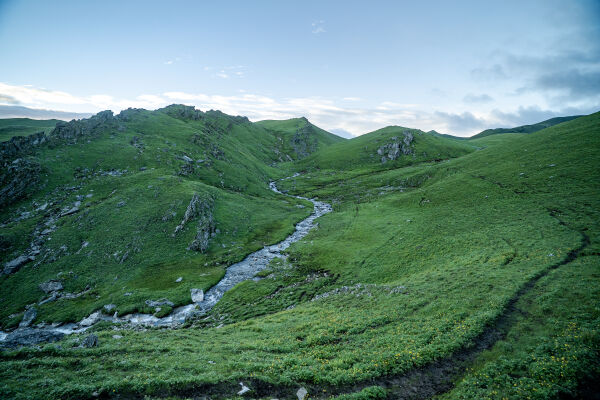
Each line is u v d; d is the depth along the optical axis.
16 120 199.38
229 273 67.38
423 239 66.88
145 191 95.81
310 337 26.72
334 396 17.12
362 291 43.12
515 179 87.38
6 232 70.19
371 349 22.66
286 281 60.69
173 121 181.38
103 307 53.84
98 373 19.58
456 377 18.17
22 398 16.02
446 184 107.31
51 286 59.75
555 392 14.80
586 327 20.20
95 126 134.00
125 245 73.69
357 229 88.81
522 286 30.27
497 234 56.31
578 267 33.00
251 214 109.81
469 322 24.06
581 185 68.81
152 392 17.22
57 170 97.94
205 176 130.38
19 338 25.38
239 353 24.88
